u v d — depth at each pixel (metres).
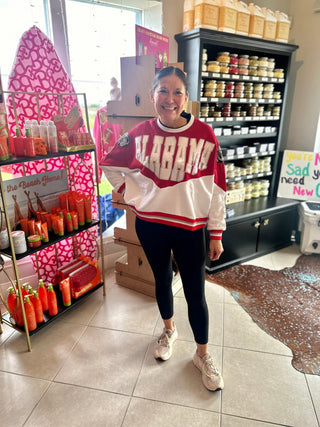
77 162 2.35
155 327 1.96
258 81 2.74
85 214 2.08
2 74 1.91
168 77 1.18
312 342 1.84
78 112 1.87
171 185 1.30
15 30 1.91
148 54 1.89
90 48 2.26
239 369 1.64
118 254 2.76
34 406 1.43
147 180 1.34
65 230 1.96
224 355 1.73
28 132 1.57
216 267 2.60
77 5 2.15
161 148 1.29
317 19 2.82
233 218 2.56
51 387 1.53
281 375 1.61
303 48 2.98
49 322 1.88
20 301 1.67
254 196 3.15
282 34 2.61
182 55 2.43
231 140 3.05
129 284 2.38
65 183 2.07
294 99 3.16
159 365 1.66
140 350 1.77
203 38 2.21
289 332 1.92
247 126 3.10
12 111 1.93
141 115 1.90
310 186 3.05
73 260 2.26
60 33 2.11
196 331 1.53
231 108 2.80
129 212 2.15
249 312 2.10
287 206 2.96
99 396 1.48
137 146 1.36
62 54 2.16
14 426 1.35
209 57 2.64
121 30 2.40
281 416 1.39
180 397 1.48
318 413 1.41
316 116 3.02
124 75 1.91
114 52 2.40
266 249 2.98
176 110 1.23
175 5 2.42
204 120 2.41
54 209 1.97
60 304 2.04
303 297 2.29
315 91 2.98
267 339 1.86
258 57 2.81
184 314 2.08
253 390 1.52
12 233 1.67
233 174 2.81
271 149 3.05
